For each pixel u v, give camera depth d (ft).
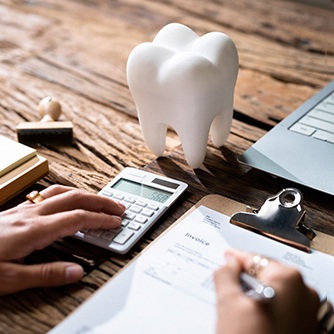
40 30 4.43
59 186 2.55
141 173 2.78
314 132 2.97
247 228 2.40
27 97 3.57
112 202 2.48
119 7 4.83
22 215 2.28
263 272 1.98
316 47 4.23
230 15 4.70
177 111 2.65
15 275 2.10
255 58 4.07
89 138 3.18
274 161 2.79
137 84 2.66
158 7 4.83
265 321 1.80
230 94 2.77
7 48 4.16
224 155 2.97
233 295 1.89
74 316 2.02
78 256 2.32
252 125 3.27
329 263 2.24
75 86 3.70
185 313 2.02
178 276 2.17
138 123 3.33
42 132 3.09
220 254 2.27
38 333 2.00
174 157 2.95
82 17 4.65
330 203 2.62
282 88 3.70
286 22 4.60
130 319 2.00
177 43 2.72
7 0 4.92
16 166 2.72
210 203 2.56
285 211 2.41
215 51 2.64
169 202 2.57
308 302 1.94
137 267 2.22
